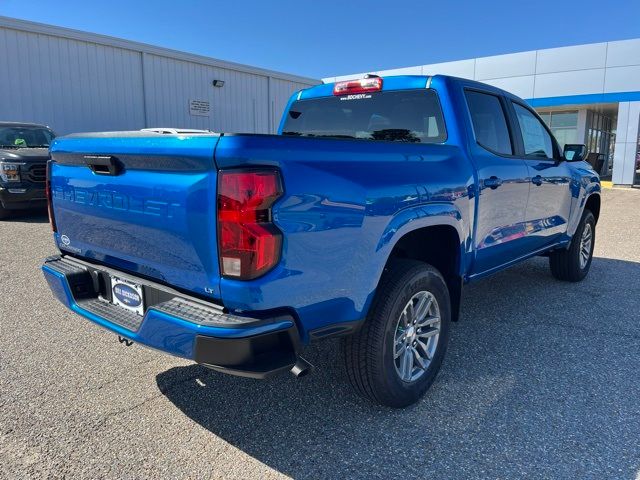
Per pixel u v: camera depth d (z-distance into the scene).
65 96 13.67
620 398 3.15
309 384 3.32
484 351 3.87
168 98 16.02
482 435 2.76
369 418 2.92
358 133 4.16
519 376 3.45
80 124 14.04
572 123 22.98
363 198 2.51
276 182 2.14
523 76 21.19
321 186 2.31
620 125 19.83
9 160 8.90
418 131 3.78
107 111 14.55
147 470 2.45
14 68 12.70
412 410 3.01
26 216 9.94
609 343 4.03
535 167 4.38
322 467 2.49
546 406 3.06
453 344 4.00
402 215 2.76
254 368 2.16
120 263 2.78
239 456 2.57
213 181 2.13
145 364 3.58
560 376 3.45
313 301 2.37
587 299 5.19
